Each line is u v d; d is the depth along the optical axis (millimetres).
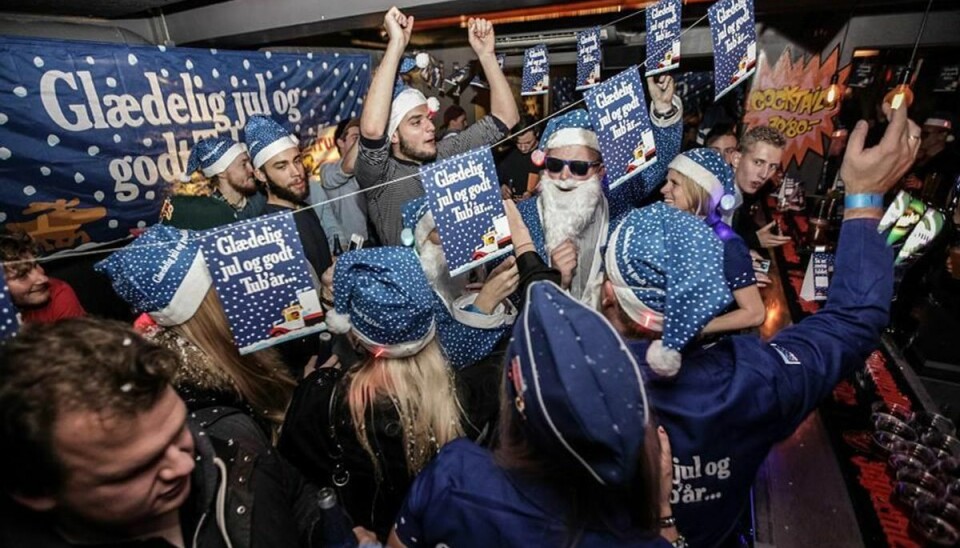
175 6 4156
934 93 3676
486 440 1235
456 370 1449
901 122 919
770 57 4469
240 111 3947
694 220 983
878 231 992
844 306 1000
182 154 3613
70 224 3158
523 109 5492
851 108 4238
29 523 637
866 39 3986
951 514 1173
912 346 2062
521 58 5059
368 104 2023
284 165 2627
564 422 588
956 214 1994
